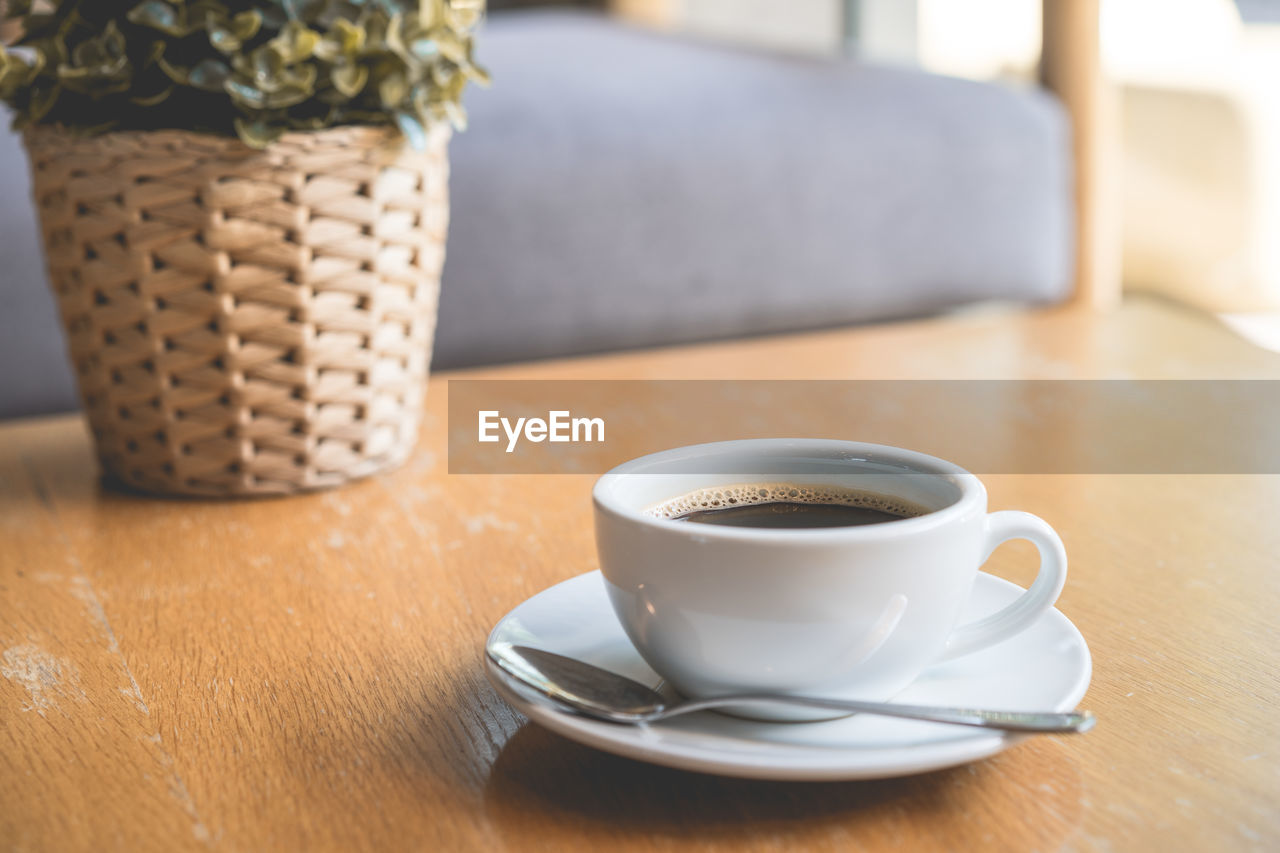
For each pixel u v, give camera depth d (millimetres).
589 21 2566
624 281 1564
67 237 975
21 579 905
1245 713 764
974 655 764
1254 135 2197
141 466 997
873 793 730
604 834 719
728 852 710
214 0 930
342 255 966
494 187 1471
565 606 802
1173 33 2297
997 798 726
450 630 842
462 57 977
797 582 723
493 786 742
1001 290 1757
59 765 761
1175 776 733
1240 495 949
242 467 983
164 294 955
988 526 756
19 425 1171
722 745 722
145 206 945
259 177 943
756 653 732
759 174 1601
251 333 962
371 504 981
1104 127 1750
